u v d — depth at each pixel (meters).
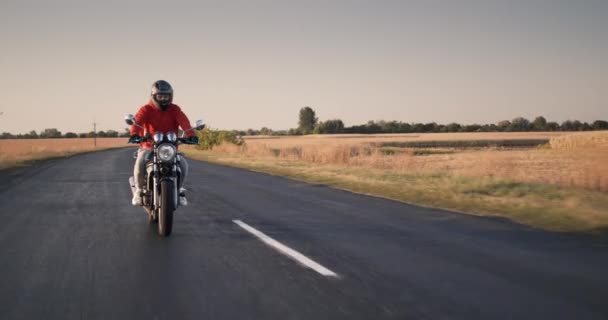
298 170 20.98
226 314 3.89
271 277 4.96
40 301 4.21
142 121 7.29
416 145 70.88
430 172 18.33
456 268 5.32
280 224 8.19
